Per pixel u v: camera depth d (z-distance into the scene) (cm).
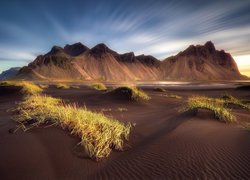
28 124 632
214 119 809
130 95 1669
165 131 638
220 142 524
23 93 2012
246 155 445
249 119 911
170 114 986
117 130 579
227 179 356
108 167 409
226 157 436
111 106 1404
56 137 520
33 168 389
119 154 478
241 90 4488
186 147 491
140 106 1447
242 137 571
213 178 359
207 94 3591
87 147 475
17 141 498
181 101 1828
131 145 540
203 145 503
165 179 360
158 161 425
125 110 1248
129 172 388
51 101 1373
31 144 480
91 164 420
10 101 1595
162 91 3941
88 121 595
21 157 424
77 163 419
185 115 874
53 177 367
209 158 432
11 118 763
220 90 4781
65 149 466
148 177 369
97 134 525
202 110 887
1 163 398
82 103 1523
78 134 532
